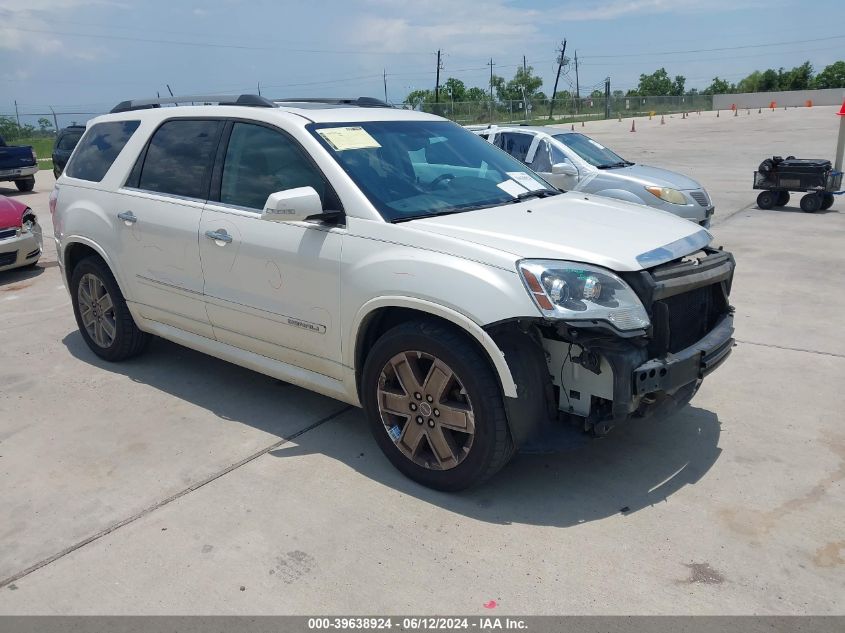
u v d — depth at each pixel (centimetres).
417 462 356
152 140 476
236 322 427
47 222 1261
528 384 317
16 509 351
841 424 416
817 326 583
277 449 403
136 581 296
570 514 334
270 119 408
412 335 338
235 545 317
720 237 955
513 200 410
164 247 454
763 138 2728
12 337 613
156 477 376
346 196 366
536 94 8556
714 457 382
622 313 308
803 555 301
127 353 532
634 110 5956
